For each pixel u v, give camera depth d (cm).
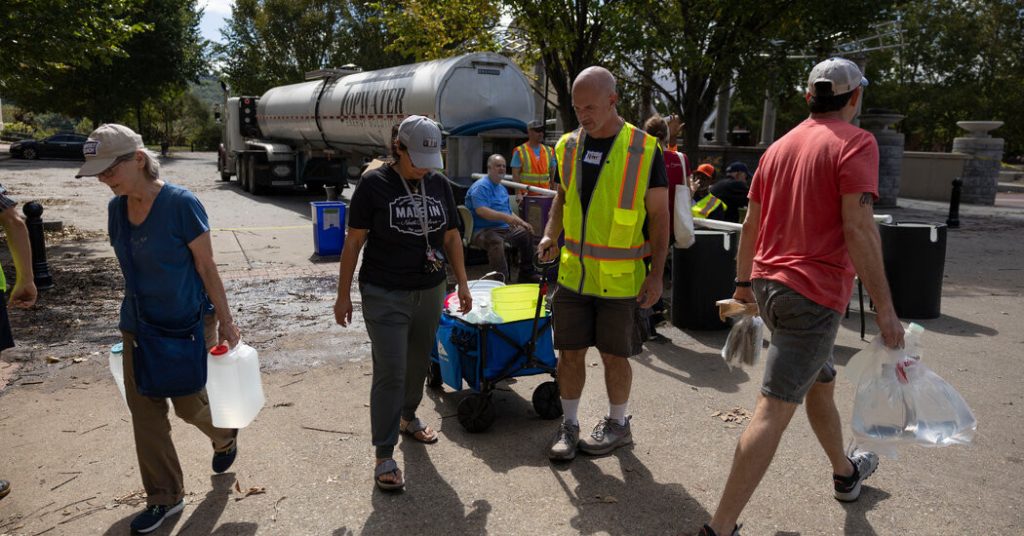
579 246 359
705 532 274
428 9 1561
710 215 721
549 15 1338
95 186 2089
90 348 559
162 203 289
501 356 412
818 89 284
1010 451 389
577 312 365
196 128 6738
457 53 1653
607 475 361
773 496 339
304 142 1809
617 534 307
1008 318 678
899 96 3650
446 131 1080
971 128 2002
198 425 334
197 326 305
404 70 1252
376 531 310
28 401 453
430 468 369
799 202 279
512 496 340
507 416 439
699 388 486
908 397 284
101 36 1041
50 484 349
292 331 619
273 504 332
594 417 434
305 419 430
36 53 975
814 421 321
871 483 352
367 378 502
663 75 1641
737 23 1333
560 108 1516
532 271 765
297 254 1014
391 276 348
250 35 4462
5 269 826
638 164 346
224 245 1086
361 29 4206
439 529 312
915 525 313
